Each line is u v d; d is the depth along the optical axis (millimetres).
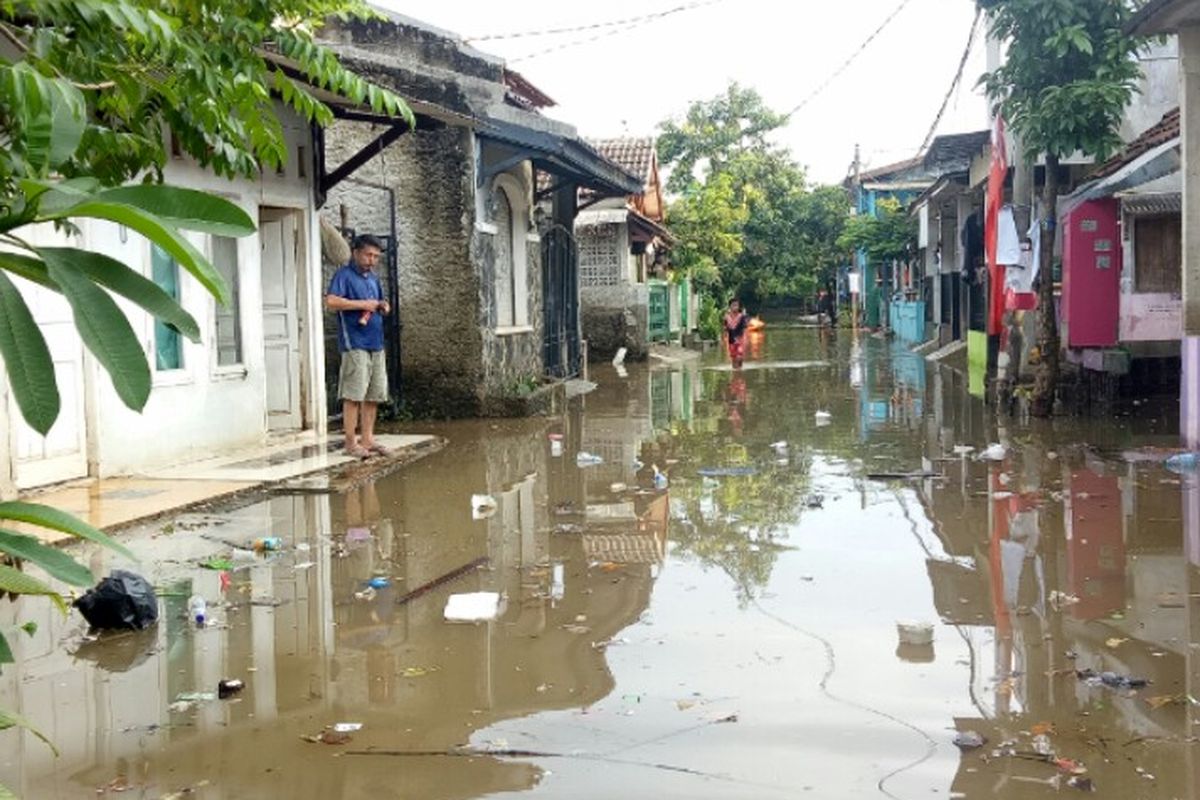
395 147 14641
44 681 4965
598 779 3900
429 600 6184
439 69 15438
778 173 48781
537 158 15148
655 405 16891
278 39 5918
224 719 4512
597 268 27625
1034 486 9266
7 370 2318
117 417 9547
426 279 14734
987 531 7672
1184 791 3734
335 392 14531
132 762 4109
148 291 2414
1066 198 15984
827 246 49500
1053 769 3920
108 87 5004
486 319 14914
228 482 9414
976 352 22406
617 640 5414
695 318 40719
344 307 10664
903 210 35531
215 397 10844
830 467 10648
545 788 3838
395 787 3873
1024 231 15008
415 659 5207
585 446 12359
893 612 5816
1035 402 13758
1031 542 7309
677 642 5367
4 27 4367
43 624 5766
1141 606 5848
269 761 4105
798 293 50938
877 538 7543
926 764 3975
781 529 7879
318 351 12531
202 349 10625
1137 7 13633
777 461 11086
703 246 39500
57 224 2822
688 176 46625
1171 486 9047
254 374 11461
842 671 4934
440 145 14547
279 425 12391
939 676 4855
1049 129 12695
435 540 7652
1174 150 12664
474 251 14609
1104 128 12758
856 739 4203
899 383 19703
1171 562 6723
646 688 4766
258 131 5734
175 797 3822
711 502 8945
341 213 14359
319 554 7254
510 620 5793
